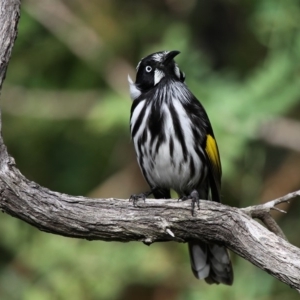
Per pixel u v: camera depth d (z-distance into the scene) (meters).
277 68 13.25
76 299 12.65
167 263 12.77
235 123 12.91
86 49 14.59
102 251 12.77
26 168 14.73
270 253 7.24
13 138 14.53
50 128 14.51
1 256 13.65
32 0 14.53
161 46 13.50
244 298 12.03
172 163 9.27
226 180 12.95
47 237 12.98
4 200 7.28
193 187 9.55
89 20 14.88
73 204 7.42
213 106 12.99
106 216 7.45
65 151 14.72
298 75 13.33
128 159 14.40
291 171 13.52
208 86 13.25
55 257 12.79
